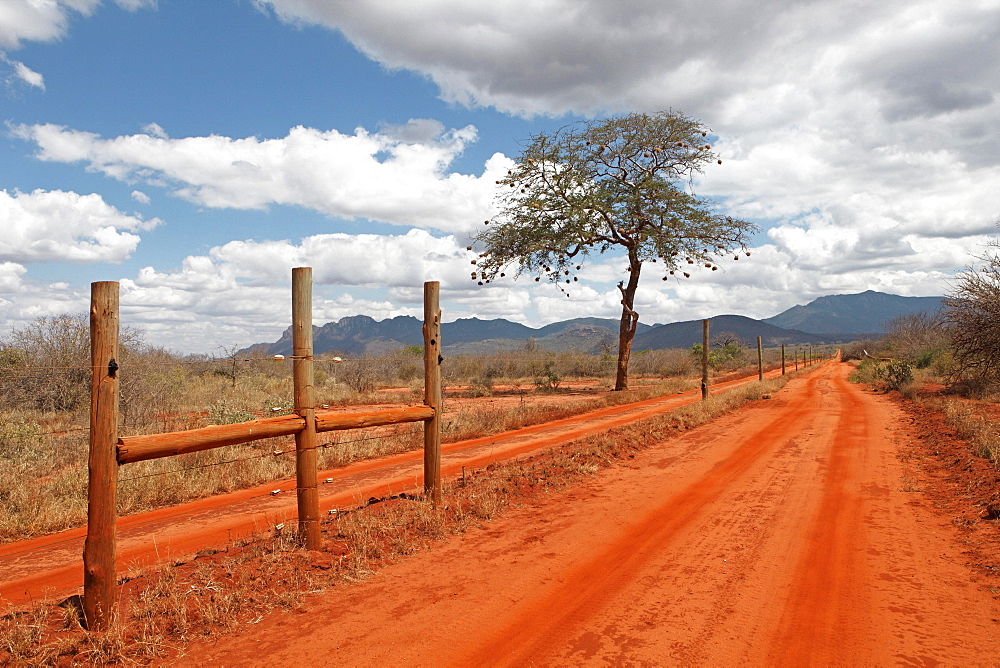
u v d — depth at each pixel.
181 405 17.00
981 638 4.22
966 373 22.03
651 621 4.56
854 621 4.53
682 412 17.16
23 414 14.31
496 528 6.96
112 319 4.22
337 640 4.23
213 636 4.23
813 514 7.48
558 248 29.27
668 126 29.17
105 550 4.23
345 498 8.71
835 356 127.75
